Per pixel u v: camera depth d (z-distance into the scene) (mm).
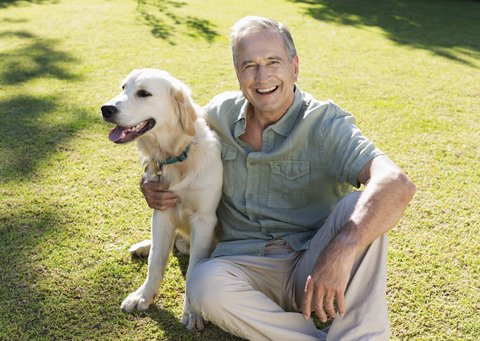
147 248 2613
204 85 5652
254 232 2168
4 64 6332
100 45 7641
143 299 2232
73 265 2508
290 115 2131
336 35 9422
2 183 3334
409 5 13938
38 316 2137
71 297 2279
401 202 1668
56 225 2863
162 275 2318
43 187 3314
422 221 2963
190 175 2283
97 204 3123
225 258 1999
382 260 1719
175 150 2301
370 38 9297
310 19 11008
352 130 1956
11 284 2334
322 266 1625
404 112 5035
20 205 3064
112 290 2350
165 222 2404
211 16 10648
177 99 2305
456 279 2410
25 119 4504
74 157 3805
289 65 2064
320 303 1648
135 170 3641
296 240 2072
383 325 1689
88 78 5910
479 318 2141
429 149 4090
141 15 10336
